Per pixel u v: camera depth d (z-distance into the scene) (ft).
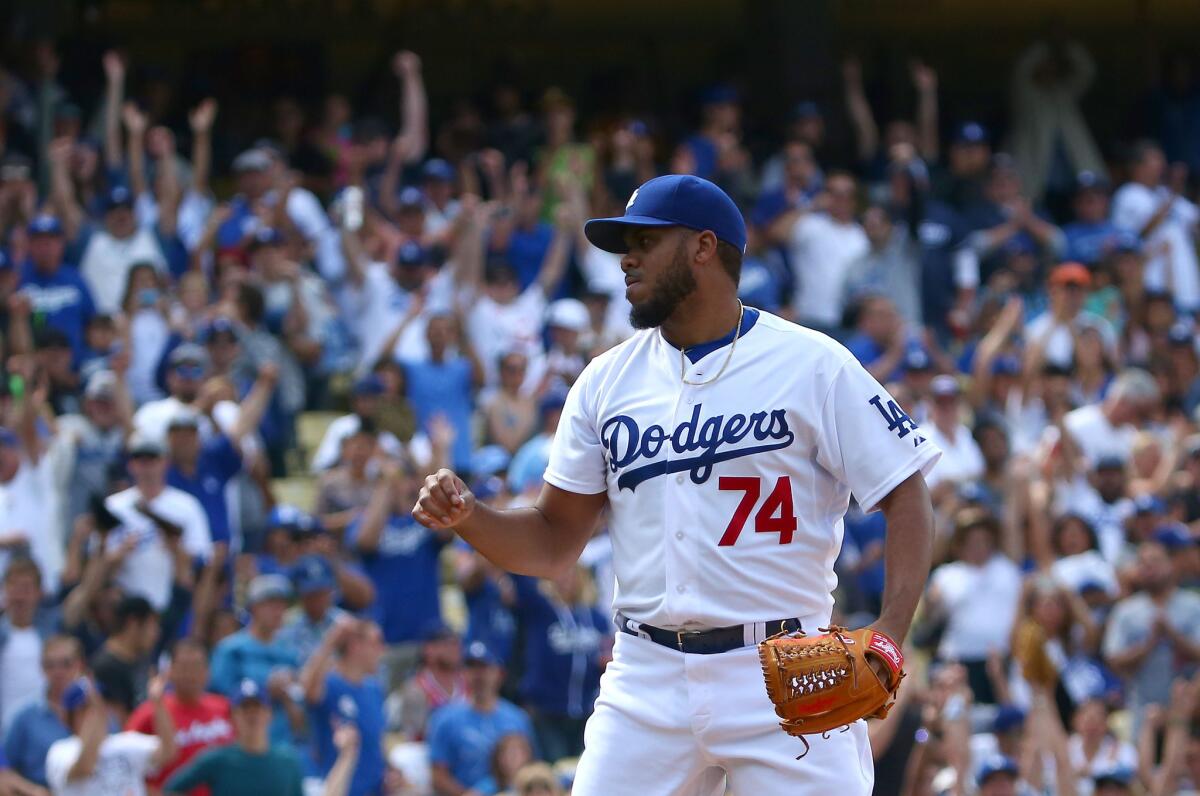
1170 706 78.48
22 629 70.23
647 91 155.53
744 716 29.14
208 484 79.51
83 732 61.46
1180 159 146.82
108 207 100.22
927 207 110.22
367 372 94.43
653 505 29.78
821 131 134.92
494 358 100.68
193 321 94.22
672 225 29.60
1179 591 80.74
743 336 30.04
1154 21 163.32
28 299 86.63
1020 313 107.76
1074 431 94.68
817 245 110.73
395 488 81.87
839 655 27.37
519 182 108.37
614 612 30.86
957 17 160.86
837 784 29.04
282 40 148.15
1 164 105.40
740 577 29.25
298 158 117.91
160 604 73.72
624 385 30.53
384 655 80.23
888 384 95.61
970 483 88.33
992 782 66.90
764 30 144.77
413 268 99.71
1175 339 104.68
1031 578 81.41
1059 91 139.33
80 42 131.64
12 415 80.23
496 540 30.55
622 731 29.99
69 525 80.23
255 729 61.41
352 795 68.59
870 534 84.07
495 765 68.69
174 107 131.23
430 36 151.64
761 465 29.30
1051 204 138.82
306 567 74.38
